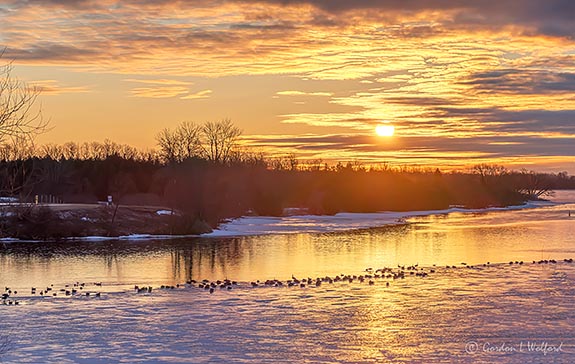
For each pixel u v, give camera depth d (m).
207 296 38.06
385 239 78.50
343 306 34.50
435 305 34.38
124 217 88.06
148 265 54.25
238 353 25.92
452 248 65.81
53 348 26.78
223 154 149.25
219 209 105.19
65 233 78.75
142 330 29.77
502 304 34.34
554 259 54.34
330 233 89.31
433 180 182.62
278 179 146.38
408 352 25.77
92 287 42.41
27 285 43.53
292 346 26.86
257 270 50.34
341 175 162.12
